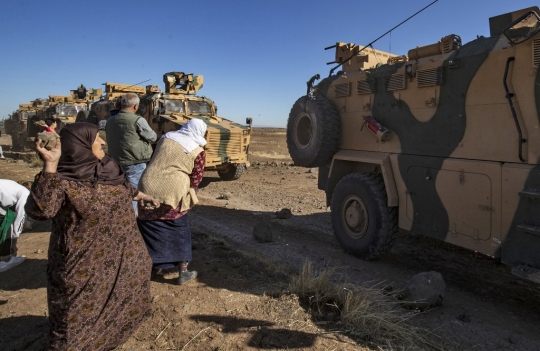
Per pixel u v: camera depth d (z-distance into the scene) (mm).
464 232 4035
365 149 5305
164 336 3051
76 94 20062
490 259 5227
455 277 4613
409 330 3262
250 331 3088
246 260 4707
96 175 2479
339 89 5680
